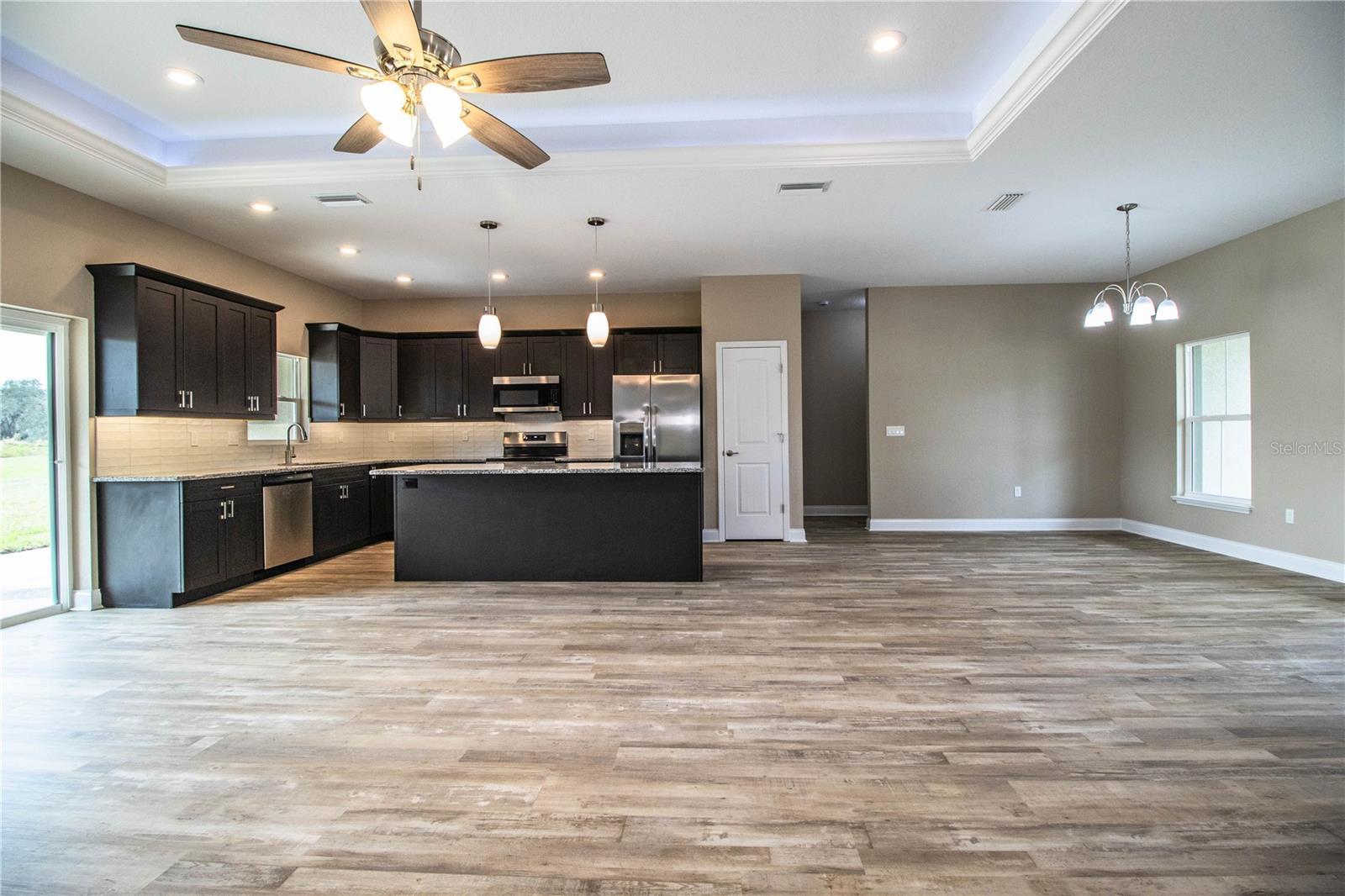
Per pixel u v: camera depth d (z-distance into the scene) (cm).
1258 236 507
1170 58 273
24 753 221
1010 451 700
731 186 409
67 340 399
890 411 708
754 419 654
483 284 673
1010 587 450
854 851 168
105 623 375
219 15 278
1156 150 362
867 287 711
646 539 477
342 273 620
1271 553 504
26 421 384
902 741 228
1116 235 520
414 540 486
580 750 222
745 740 229
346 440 695
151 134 388
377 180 395
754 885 156
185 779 204
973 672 292
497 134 259
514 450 729
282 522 502
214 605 414
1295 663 298
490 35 296
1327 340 454
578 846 171
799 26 292
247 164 388
